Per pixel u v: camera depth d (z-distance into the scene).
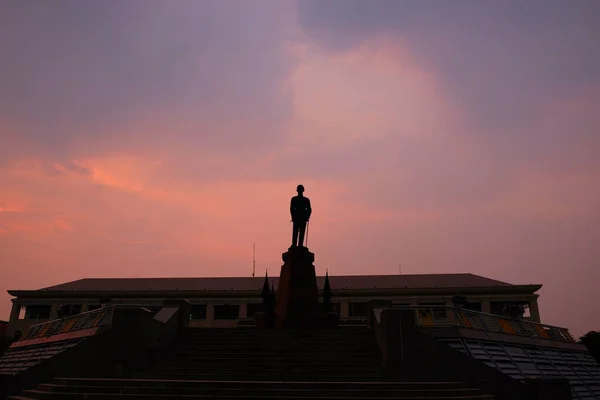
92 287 60.12
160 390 14.52
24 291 58.44
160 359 19.61
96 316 22.50
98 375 19.03
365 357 19.11
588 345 58.56
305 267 27.20
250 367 18.16
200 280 62.59
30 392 16.34
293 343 20.47
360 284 58.16
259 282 60.69
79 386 15.28
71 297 58.06
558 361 24.94
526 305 54.50
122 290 57.56
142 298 57.56
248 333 21.83
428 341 18.44
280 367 18.09
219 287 58.88
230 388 14.49
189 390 14.39
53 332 25.16
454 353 18.16
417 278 60.56
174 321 22.12
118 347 19.27
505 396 17.03
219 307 57.44
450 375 17.97
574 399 22.39
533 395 16.62
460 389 15.07
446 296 55.16
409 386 14.88
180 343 21.33
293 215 28.22
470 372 17.84
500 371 18.61
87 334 21.55
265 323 26.92
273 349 19.81
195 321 56.38
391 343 18.36
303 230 28.09
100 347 19.30
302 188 28.80
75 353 18.89
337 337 21.00
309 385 14.52
